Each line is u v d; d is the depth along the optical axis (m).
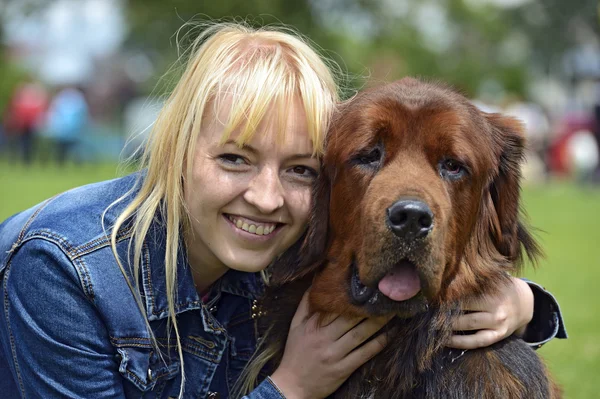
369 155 2.95
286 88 2.91
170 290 2.94
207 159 2.91
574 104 30.72
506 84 39.81
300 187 3.10
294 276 3.19
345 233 3.01
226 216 3.00
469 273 3.02
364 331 2.94
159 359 3.00
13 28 35.12
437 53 36.16
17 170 19.44
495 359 2.96
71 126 21.09
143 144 3.63
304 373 2.97
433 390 2.95
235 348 3.29
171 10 24.03
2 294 2.93
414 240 2.62
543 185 21.66
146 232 2.95
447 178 2.94
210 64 2.95
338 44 25.09
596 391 4.44
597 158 21.94
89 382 2.85
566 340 5.56
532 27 44.06
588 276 8.27
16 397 3.08
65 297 2.81
